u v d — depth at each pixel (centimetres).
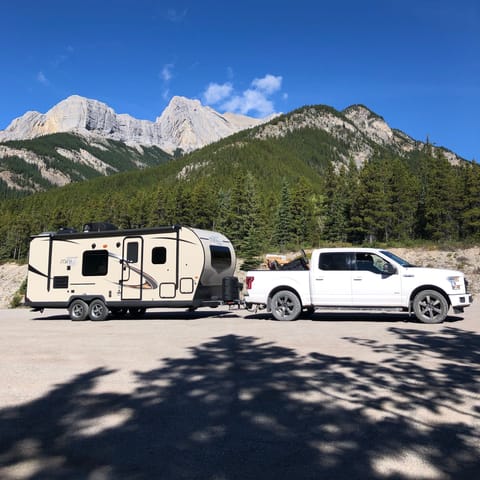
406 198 5566
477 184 5000
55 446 381
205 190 8125
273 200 8181
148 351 818
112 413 466
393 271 1200
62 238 1596
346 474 321
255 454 358
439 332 984
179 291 1434
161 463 344
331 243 6000
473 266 3306
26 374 639
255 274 1314
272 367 666
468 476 317
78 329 1212
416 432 400
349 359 707
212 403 495
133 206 9700
